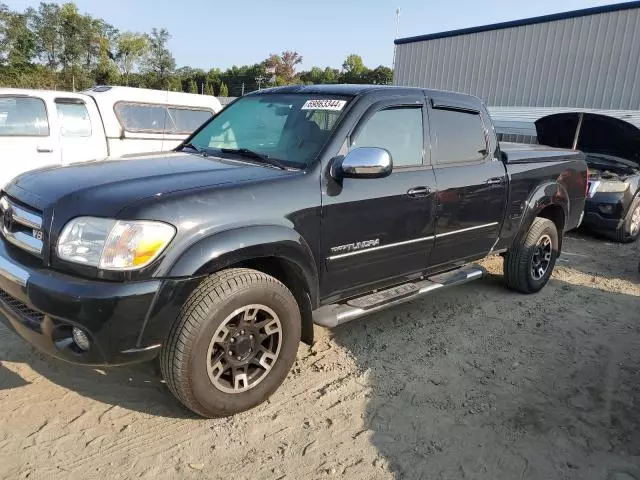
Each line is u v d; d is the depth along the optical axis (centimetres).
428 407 324
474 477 265
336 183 329
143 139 881
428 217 389
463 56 1800
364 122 353
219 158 360
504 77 1689
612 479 270
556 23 1541
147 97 894
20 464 254
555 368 384
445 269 437
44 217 269
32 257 278
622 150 887
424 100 403
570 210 555
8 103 727
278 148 354
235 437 284
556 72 1556
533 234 509
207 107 980
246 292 282
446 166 410
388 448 283
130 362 263
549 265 545
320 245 324
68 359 266
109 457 263
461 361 386
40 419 289
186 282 261
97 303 246
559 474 271
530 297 531
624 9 1393
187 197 271
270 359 308
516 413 323
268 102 406
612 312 504
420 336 424
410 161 385
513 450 288
